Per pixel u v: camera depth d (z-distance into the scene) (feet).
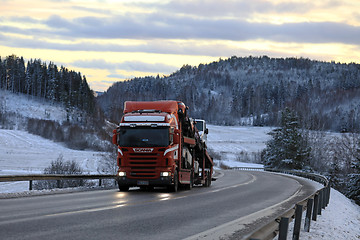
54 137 509.76
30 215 40.06
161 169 75.00
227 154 525.75
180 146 80.23
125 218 40.04
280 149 294.66
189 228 36.27
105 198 60.59
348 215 70.38
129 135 75.87
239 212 49.96
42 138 508.12
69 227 33.68
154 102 81.51
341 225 52.70
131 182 75.25
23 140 478.59
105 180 132.16
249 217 45.78
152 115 76.38
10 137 481.87
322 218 54.34
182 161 82.58
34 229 32.19
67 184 115.75
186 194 73.82
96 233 31.53
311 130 328.08
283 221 24.89
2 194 64.13
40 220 36.88
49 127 544.21
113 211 44.98
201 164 100.58
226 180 145.18
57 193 71.31
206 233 34.04
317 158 300.61
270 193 84.84
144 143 75.20
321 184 140.46
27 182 157.79
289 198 73.31
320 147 303.68
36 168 281.13
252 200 67.05
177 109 81.61
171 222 39.14
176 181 78.28
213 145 602.03
